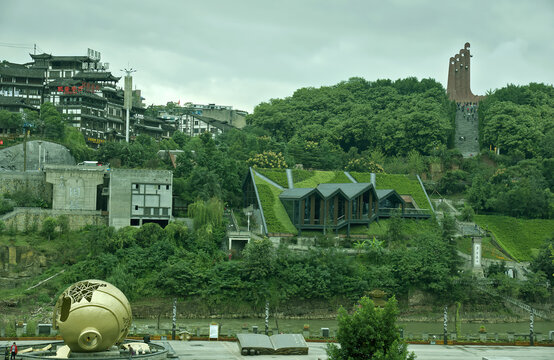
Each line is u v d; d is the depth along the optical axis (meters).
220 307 124.50
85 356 62.47
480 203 181.75
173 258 128.62
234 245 141.38
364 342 59.00
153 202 143.88
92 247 129.00
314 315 127.75
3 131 177.12
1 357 66.00
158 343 80.25
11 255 127.94
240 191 167.75
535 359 82.94
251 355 77.94
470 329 122.62
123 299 63.69
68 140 178.88
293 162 197.88
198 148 189.38
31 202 142.62
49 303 118.19
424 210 168.00
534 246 165.00
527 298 139.00
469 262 148.75
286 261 131.25
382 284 132.25
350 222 152.75
